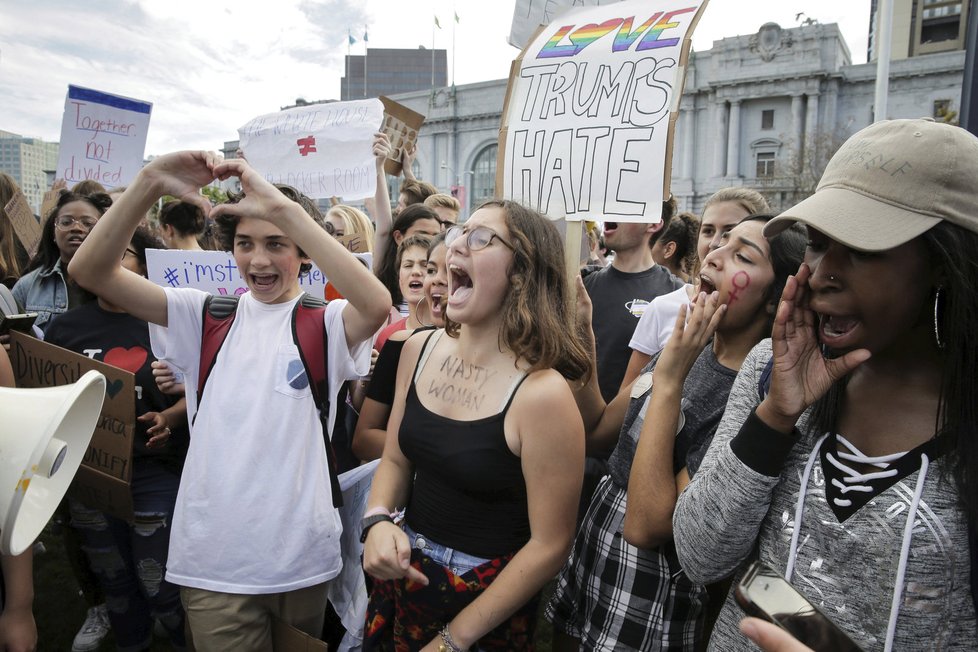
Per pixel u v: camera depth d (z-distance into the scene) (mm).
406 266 2670
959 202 825
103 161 4168
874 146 891
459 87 45531
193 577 1750
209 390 1844
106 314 2434
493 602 1341
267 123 3963
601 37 2225
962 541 832
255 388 1800
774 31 34375
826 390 914
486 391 1445
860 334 898
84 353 2379
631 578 1574
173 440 2365
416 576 1391
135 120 4246
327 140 3752
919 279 860
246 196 1734
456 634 1350
